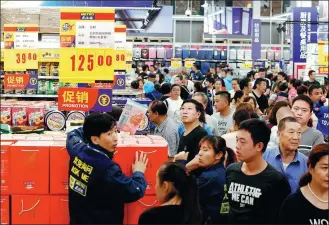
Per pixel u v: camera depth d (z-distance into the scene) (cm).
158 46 2353
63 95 488
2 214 353
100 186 329
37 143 365
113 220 338
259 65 2345
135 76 1602
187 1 2923
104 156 332
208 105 909
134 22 1588
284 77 1481
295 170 392
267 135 334
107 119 336
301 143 474
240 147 333
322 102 845
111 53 488
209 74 1625
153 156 358
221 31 2444
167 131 557
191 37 2709
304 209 291
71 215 344
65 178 355
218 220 365
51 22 937
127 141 381
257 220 329
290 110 489
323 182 287
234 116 494
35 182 354
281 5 3086
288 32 2505
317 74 1619
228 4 2992
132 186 332
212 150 368
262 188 327
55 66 880
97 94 486
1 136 409
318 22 1914
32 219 355
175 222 286
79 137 355
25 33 776
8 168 352
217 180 366
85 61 489
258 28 2241
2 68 969
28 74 803
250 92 966
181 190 288
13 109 623
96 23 488
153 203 360
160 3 2916
